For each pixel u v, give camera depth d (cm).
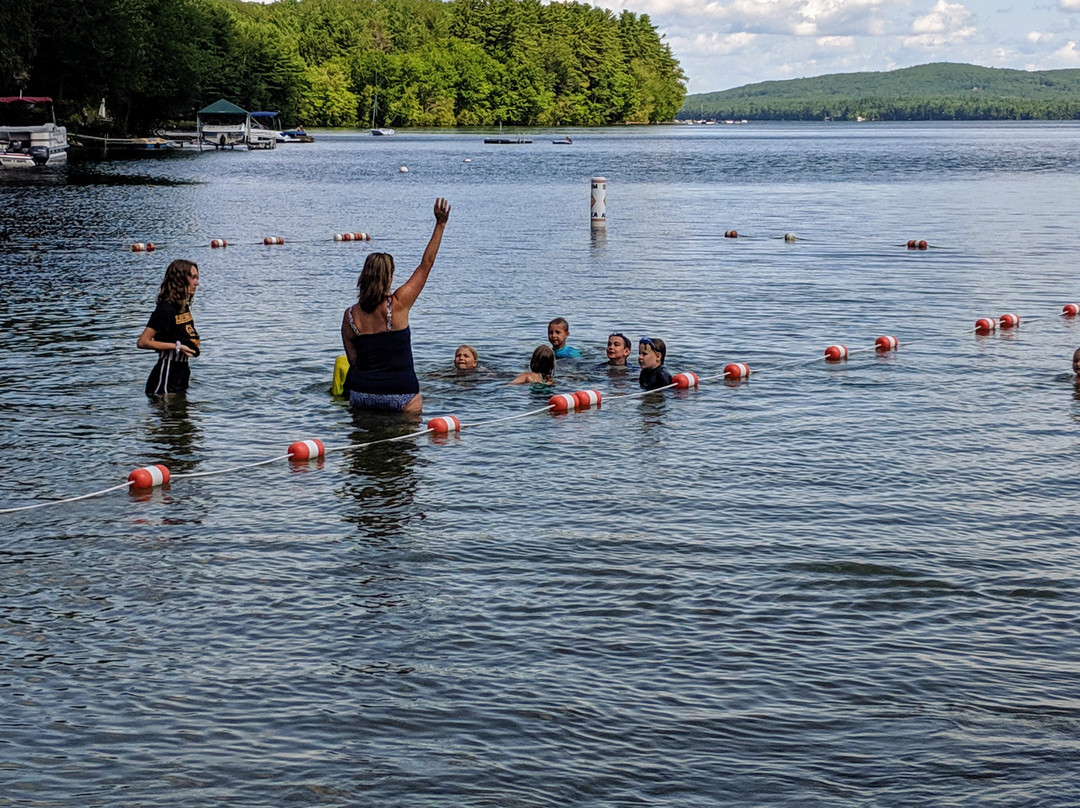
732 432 977
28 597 626
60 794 439
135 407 1054
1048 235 2661
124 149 8288
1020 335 1412
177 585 643
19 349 1302
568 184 4894
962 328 1459
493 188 4616
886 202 3769
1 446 925
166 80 9094
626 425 1003
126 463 884
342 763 461
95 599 623
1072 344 1355
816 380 1170
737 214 3312
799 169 6219
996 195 4066
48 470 863
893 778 452
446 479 846
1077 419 1014
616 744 475
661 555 686
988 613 604
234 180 5125
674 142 11850
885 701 511
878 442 942
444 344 1341
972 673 537
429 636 575
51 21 7494
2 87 7406
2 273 1980
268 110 12594
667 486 826
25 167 5928
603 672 538
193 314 1555
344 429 989
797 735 483
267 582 647
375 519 756
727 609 609
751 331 1434
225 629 585
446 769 457
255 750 471
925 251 2344
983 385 1146
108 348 1312
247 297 1717
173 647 564
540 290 1773
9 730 485
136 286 1825
